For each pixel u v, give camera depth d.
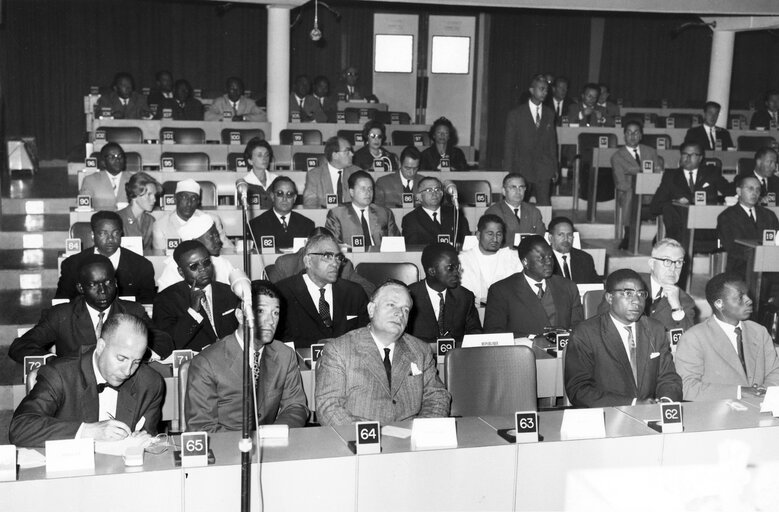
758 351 4.27
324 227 6.49
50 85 12.94
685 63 15.06
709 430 3.15
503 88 14.39
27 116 12.84
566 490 3.01
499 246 5.77
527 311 4.98
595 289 5.38
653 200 8.17
